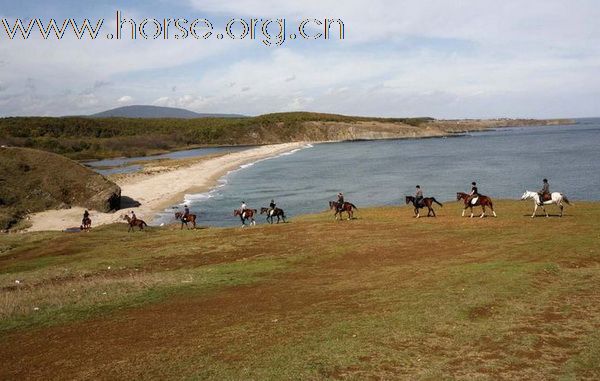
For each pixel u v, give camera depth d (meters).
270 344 13.83
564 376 11.12
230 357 13.07
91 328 16.53
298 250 28.58
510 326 14.19
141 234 39.03
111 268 27.09
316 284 20.95
